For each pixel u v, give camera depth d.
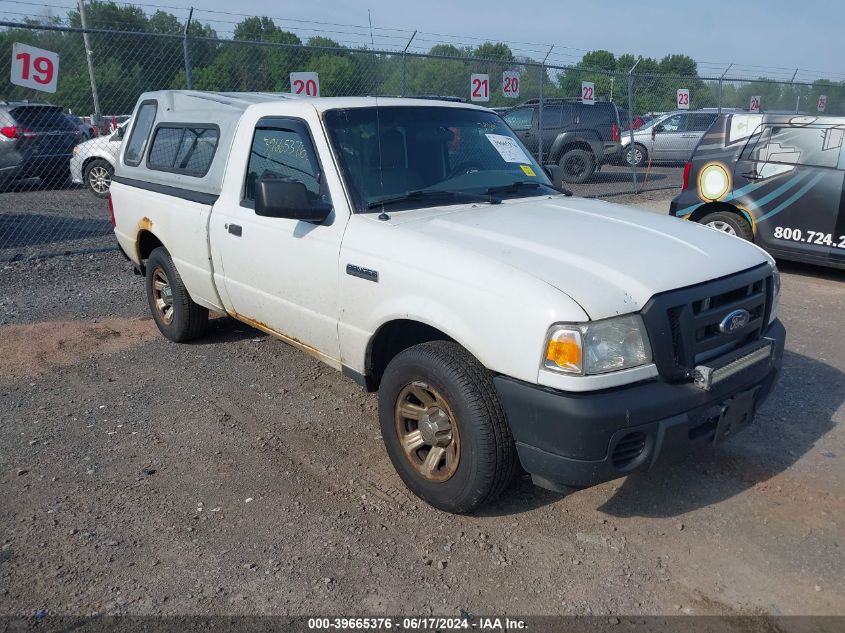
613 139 16.33
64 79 11.41
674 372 2.98
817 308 6.79
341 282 3.75
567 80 18.95
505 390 3.02
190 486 3.78
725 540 3.29
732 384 3.19
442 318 3.21
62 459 4.07
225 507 3.58
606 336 2.85
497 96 17.59
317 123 4.03
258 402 4.82
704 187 8.24
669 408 2.94
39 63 8.12
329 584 3.02
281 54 11.48
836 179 7.20
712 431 3.17
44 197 13.70
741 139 7.95
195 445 4.23
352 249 3.68
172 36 9.23
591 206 4.12
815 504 3.56
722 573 3.07
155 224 5.46
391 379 3.53
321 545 3.27
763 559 3.16
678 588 2.98
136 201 5.73
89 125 15.29
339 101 4.25
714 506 3.56
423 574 3.08
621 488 3.73
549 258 3.17
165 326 5.96
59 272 8.46
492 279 3.06
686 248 3.36
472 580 3.04
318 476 3.88
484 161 4.43
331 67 11.78
